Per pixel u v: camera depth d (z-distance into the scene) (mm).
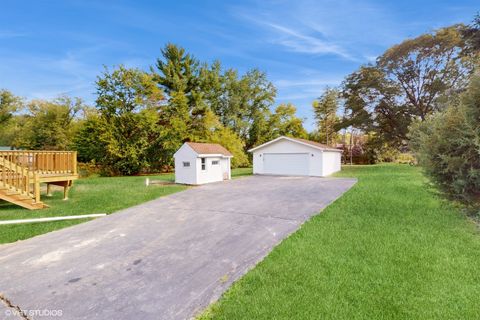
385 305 3053
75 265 4340
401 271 3852
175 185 14039
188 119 26141
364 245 4867
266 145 20141
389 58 23484
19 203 8289
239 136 34531
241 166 31750
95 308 3166
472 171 5164
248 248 4930
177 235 5738
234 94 34500
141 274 4004
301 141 18797
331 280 3643
